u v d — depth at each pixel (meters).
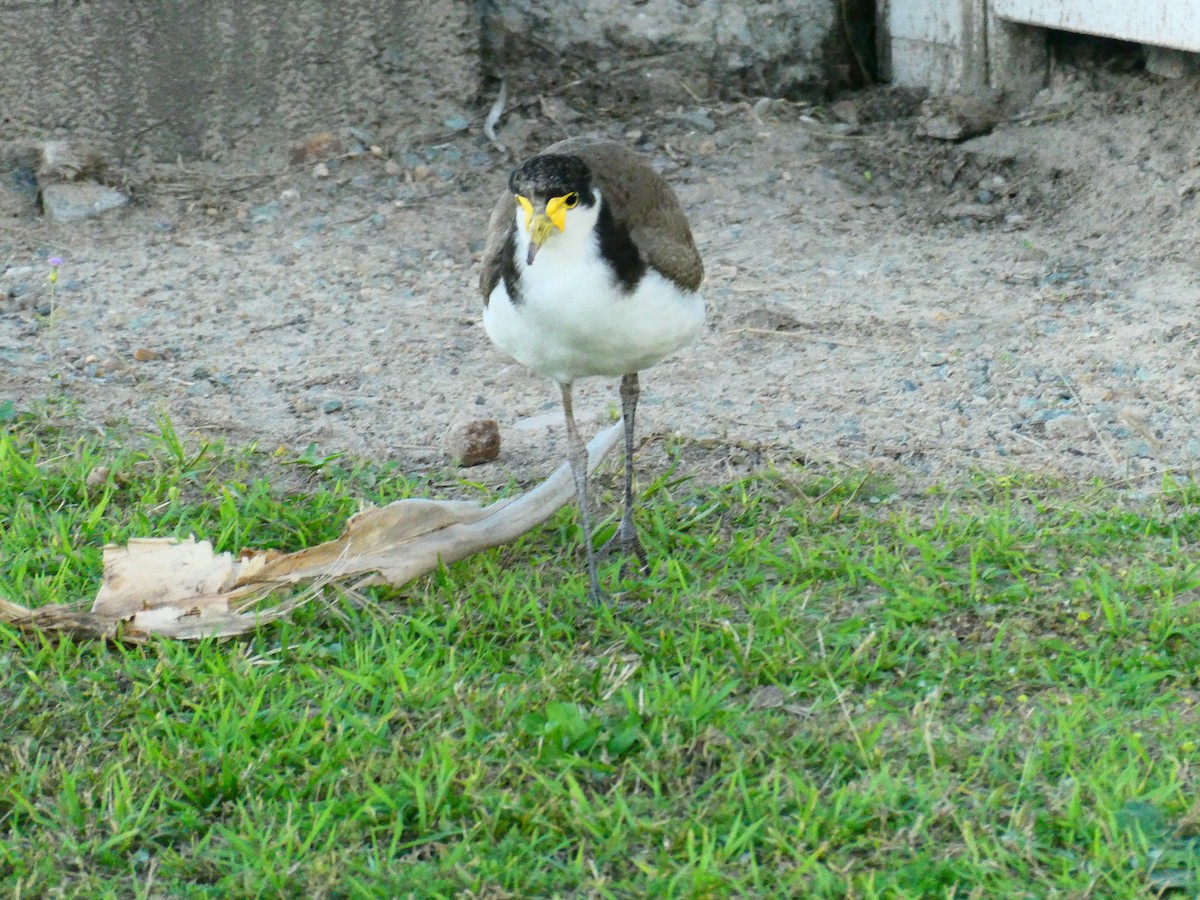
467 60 17.17
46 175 15.89
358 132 16.95
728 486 10.70
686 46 18.06
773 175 16.58
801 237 15.39
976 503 10.33
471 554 9.57
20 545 9.65
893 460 11.02
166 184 16.34
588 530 9.30
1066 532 9.74
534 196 8.22
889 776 7.16
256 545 9.80
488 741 7.54
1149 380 11.96
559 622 8.80
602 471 11.01
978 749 7.48
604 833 6.91
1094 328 12.98
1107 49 17.00
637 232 8.72
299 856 6.80
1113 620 8.62
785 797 7.10
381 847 6.95
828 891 6.47
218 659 8.27
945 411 11.73
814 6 18.12
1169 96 16.05
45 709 7.91
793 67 18.22
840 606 9.09
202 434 11.50
